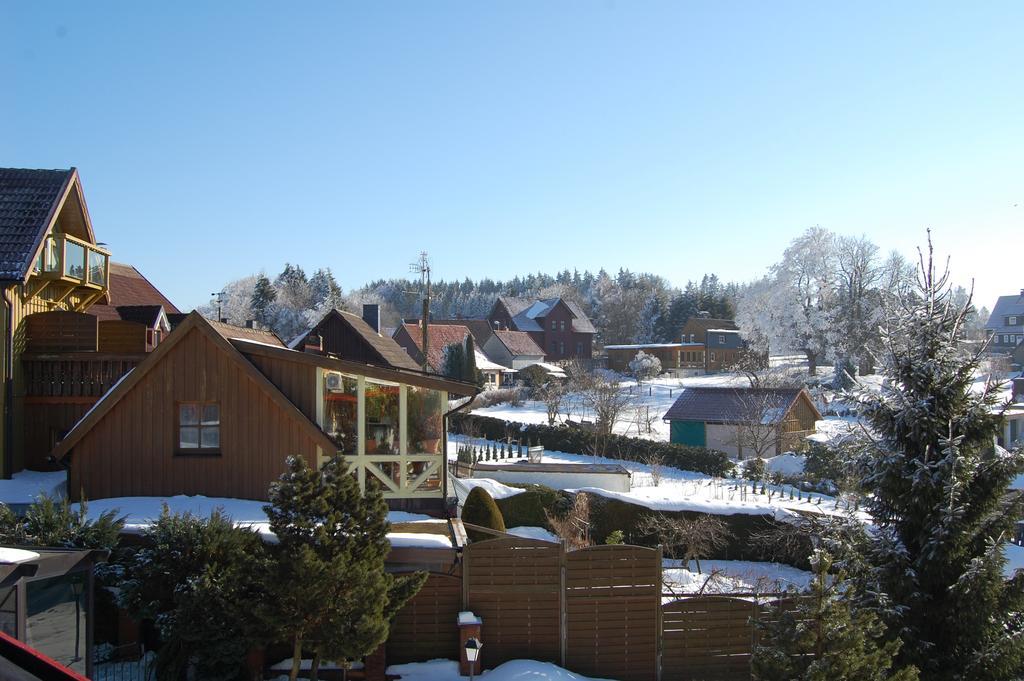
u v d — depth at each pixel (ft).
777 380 163.43
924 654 34.22
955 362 36.94
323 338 101.50
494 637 41.81
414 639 41.50
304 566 31.17
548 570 42.09
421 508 51.70
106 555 29.84
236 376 48.39
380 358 96.63
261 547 35.29
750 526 72.95
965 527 34.42
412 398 53.36
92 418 47.85
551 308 296.30
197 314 48.03
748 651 42.98
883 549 36.14
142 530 39.81
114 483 48.29
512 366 253.85
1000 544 34.06
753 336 214.07
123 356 59.88
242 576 32.91
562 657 41.93
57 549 29.37
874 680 29.22
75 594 29.19
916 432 36.65
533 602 41.98
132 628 38.55
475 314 494.18
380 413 52.26
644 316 378.12
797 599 31.42
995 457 36.27
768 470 100.78
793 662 30.19
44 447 60.08
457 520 48.83
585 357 303.68
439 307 512.22
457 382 50.88
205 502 46.73
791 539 69.56
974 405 36.35
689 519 73.36
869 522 46.21
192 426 48.73
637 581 42.55
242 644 34.58
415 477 52.80
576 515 71.82
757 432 113.29
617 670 42.29
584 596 42.16
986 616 33.73
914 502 35.65
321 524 34.09
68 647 28.81
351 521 33.83
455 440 125.39
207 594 32.17
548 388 182.09
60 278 62.80
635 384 226.38
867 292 191.72
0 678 8.50
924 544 35.37
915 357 37.58
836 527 37.81
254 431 48.26
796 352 211.00
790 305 202.39
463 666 40.29
